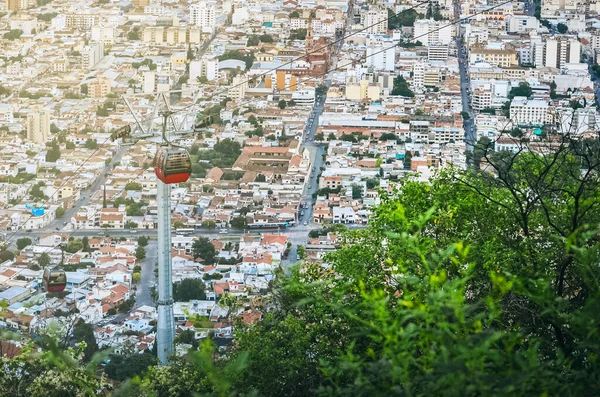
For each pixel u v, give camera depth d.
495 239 69.38
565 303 41.97
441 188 80.19
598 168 66.44
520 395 37.81
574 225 57.25
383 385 40.62
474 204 75.62
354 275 75.75
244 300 91.12
